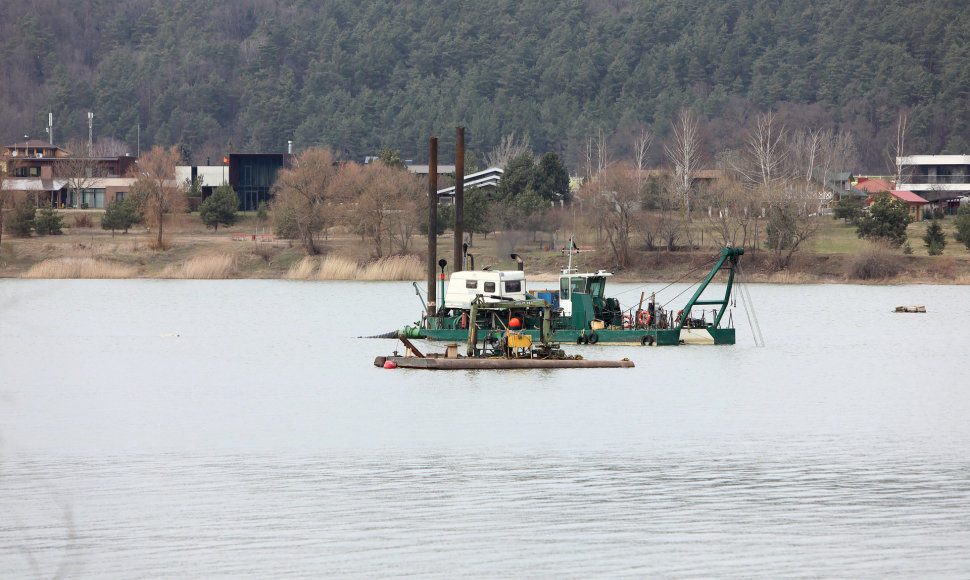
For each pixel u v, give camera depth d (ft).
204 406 597.11
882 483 426.92
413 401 603.26
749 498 404.77
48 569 334.03
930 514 386.32
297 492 412.36
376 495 407.85
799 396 628.28
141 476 435.94
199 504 397.19
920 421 553.23
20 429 533.96
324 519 378.94
